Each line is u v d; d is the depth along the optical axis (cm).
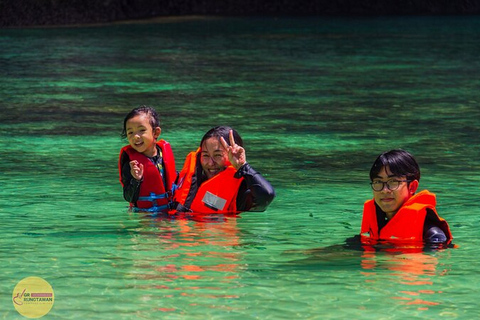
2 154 998
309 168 924
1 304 468
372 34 3462
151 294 484
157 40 3072
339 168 926
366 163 955
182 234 630
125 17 4244
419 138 1134
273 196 683
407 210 596
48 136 1137
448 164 947
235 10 4666
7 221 673
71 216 693
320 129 1212
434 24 4084
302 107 1460
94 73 2017
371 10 4853
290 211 714
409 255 568
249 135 1153
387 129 1215
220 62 2336
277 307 462
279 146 1066
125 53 2559
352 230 645
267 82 1870
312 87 1780
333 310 457
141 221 673
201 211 698
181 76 1977
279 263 550
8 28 3659
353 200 764
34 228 649
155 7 4409
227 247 591
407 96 1627
